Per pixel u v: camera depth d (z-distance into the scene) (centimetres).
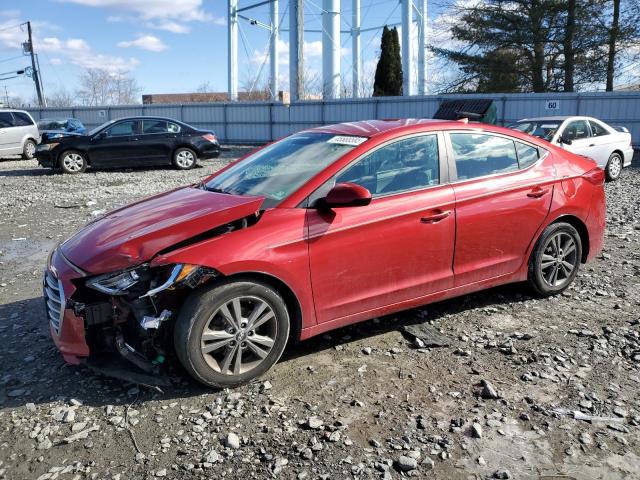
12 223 902
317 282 374
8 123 2036
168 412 331
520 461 282
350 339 427
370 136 416
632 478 269
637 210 923
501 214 450
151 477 275
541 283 489
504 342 415
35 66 5294
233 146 3055
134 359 349
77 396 350
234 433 308
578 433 304
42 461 288
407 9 3653
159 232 351
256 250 349
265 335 367
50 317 374
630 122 2377
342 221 379
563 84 3116
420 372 373
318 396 345
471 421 316
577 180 499
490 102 1505
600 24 2912
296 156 430
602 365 378
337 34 3672
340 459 285
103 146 1645
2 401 346
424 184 419
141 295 340
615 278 558
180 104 3350
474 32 3170
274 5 4278
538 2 2950
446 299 457
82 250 364
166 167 1808
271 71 4381
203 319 337
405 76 3756
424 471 276
